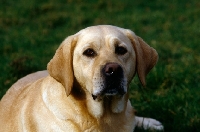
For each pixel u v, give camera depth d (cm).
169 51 243
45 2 355
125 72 148
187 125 176
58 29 303
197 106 185
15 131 159
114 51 149
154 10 347
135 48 154
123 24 310
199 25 304
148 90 197
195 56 234
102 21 315
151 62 157
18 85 173
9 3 353
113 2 360
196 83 202
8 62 225
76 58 150
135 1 368
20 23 314
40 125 152
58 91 151
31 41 275
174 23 313
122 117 154
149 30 298
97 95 146
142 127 175
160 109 185
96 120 151
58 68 150
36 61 227
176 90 195
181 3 367
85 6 350
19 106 161
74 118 150
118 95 148
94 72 146
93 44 148
